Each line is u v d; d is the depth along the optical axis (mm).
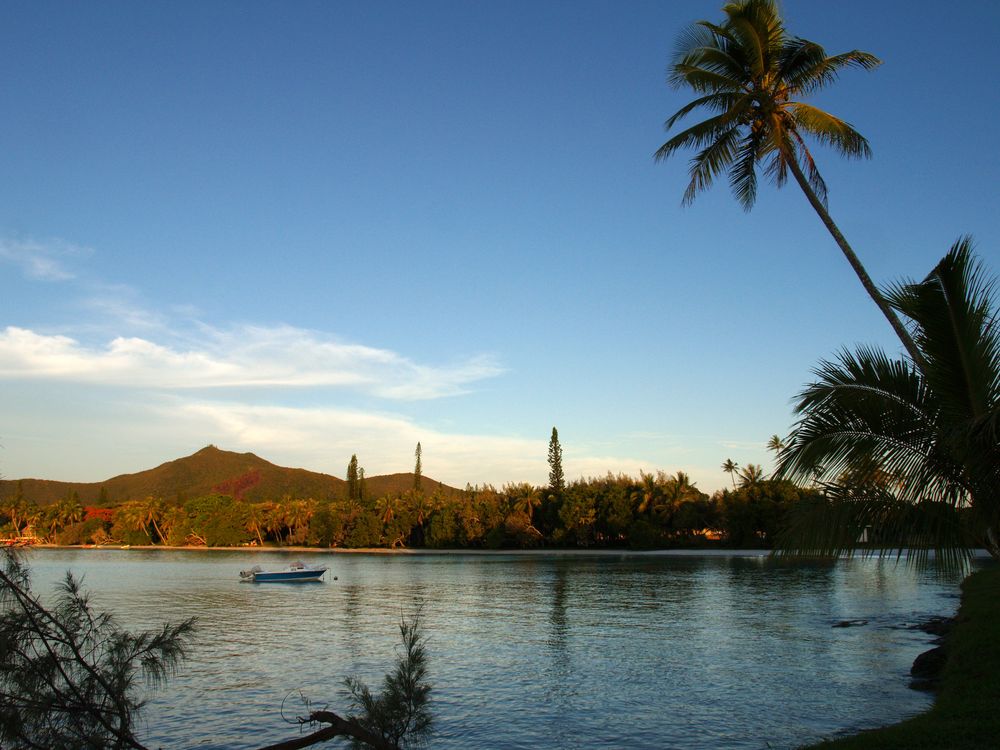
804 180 18922
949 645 23672
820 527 11305
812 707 20641
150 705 22547
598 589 59562
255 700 23188
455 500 139375
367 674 27281
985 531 10875
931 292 11094
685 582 64688
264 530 165625
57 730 5891
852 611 42719
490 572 82250
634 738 18484
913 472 11117
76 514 180625
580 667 27750
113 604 54031
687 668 27109
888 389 11359
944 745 11391
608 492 113938
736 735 18297
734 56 20500
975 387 10703
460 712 21234
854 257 17703
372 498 170875
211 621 44156
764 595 52969
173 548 164125
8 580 5848
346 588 66125
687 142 20422
